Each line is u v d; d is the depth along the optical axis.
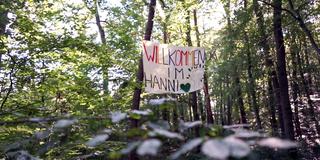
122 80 7.54
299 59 23.56
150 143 0.95
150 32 8.78
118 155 1.13
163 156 1.36
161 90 6.34
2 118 3.64
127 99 7.47
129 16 13.54
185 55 6.53
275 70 17.48
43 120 1.79
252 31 14.71
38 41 5.92
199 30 19.64
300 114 24.75
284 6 13.70
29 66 5.82
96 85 7.19
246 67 18.17
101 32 13.36
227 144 0.89
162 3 12.32
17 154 2.18
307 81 25.95
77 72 6.78
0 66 5.55
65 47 6.23
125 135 1.47
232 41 15.70
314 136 20.80
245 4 14.79
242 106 22.92
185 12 12.59
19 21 5.98
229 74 19.33
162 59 6.43
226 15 17.69
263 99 22.67
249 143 1.08
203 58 6.59
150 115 1.54
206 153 0.87
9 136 3.53
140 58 7.92
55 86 5.94
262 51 17.02
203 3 14.02
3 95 5.62
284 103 14.11
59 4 7.19
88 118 1.85
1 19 5.91
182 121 1.48
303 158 14.33
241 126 1.48
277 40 14.27
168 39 15.63
